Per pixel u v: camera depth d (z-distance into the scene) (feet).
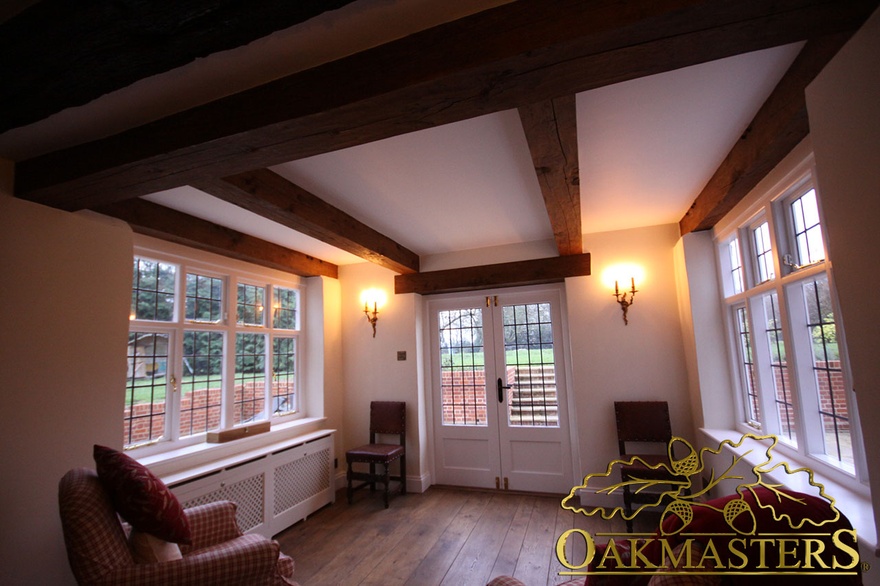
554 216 9.70
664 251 12.63
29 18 4.01
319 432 13.60
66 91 4.69
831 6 3.69
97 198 6.97
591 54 4.18
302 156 6.03
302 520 12.24
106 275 7.89
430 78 4.50
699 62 4.40
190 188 8.75
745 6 3.64
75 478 5.83
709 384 11.06
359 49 4.87
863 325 4.14
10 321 6.51
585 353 12.98
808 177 6.70
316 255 14.76
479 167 8.44
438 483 15.23
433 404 15.64
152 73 4.46
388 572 9.16
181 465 9.70
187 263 10.98
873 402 4.07
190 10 3.73
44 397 6.82
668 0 3.72
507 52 4.22
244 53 4.79
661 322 12.47
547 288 14.60
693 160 8.45
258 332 13.24
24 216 6.81
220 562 5.89
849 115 4.14
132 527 6.19
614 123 6.93
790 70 5.64
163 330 10.33
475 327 15.38
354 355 15.84
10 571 6.23
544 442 14.19
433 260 15.29
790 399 8.36
